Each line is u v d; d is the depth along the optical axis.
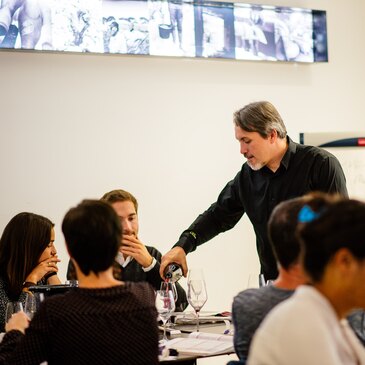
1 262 4.17
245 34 6.24
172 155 6.08
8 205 5.61
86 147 5.82
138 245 4.51
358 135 6.33
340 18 6.68
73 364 2.44
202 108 6.18
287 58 6.38
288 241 2.27
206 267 6.19
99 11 5.77
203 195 6.17
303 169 4.34
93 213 2.54
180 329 3.79
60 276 5.73
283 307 1.72
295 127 6.50
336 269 1.69
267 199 4.45
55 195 5.73
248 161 4.35
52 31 5.63
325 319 1.70
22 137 5.66
